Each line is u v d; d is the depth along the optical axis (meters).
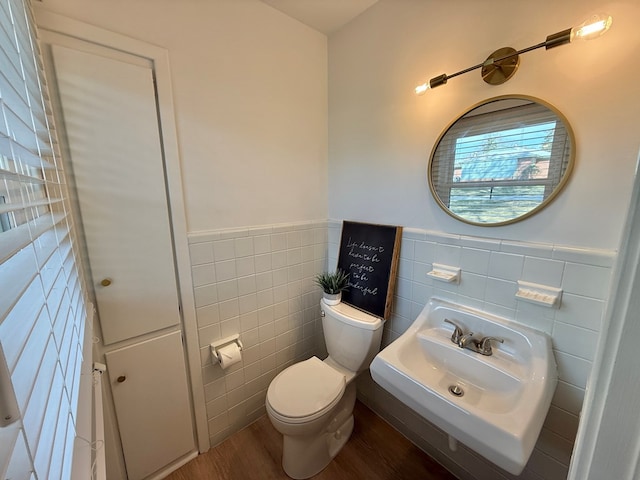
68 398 0.45
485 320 1.14
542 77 0.95
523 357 1.04
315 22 1.56
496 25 1.04
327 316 1.61
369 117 1.53
